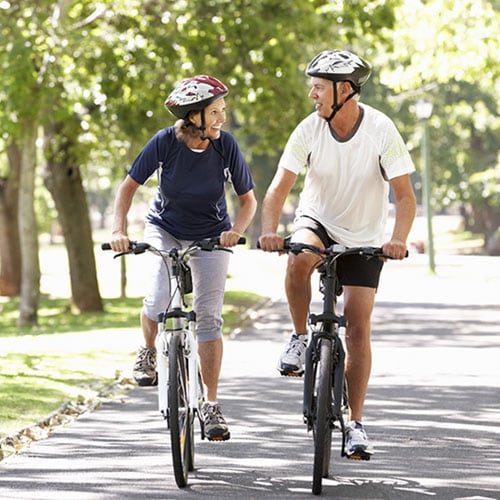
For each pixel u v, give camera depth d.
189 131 18.48
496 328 48.94
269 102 62.69
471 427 24.36
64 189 68.81
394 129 18.05
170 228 19.20
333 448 21.69
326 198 18.56
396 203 17.95
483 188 168.88
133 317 63.00
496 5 92.62
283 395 29.36
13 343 43.19
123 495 17.84
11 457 21.05
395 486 18.53
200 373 19.42
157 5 60.28
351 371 18.36
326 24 60.91
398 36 76.44
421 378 32.53
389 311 59.00
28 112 54.28
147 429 24.17
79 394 29.14
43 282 106.00
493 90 157.75
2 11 55.72
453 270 101.06
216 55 60.62
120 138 66.50
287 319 55.41
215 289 19.16
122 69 57.50
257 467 19.98
